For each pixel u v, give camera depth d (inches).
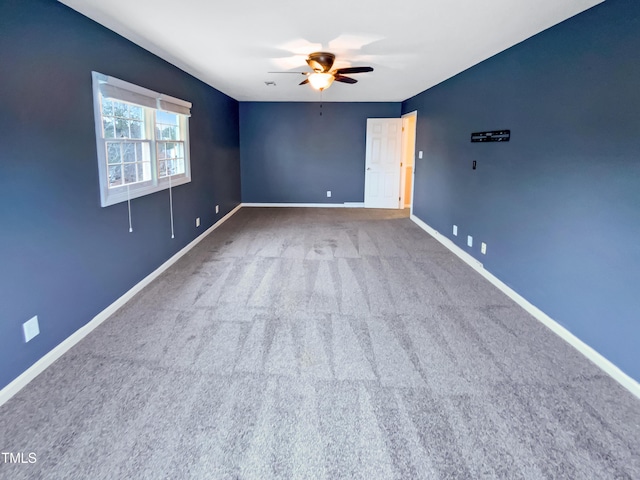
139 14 106.7
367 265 173.2
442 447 70.2
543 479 63.6
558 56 112.3
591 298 99.3
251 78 204.5
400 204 325.7
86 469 64.7
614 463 66.6
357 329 114.4
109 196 121.8
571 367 95.4
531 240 126.6
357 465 66.3
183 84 185.5
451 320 120.4
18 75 84.9
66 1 97.3
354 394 85.0
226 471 64.9
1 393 80.3
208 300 134.3
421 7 100.6
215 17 108.9
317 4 99.0
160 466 65.7
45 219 94.0
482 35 125.2
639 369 84.8
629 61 86.7
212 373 92.2
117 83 121.4
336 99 299.0
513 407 80.8
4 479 62.2
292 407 80.7
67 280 102.7
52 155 96.3
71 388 85.7
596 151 97.3
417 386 87.9
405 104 300.5
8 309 82.8
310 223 262.5
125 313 123.8
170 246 173.2
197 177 210.1
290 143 321.7
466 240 181.0
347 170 326.3
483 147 162.7
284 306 129.9
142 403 81.1
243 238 220.1
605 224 94.6
